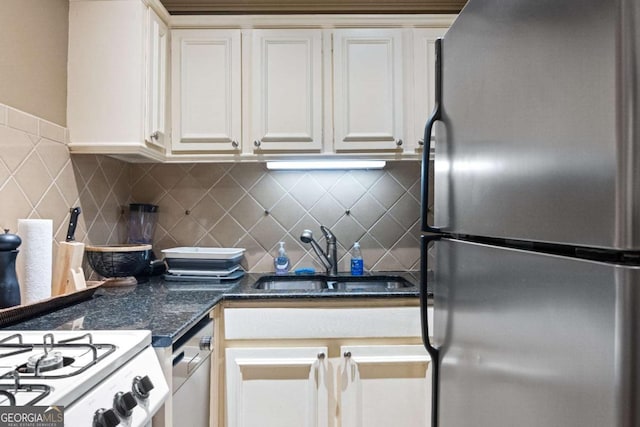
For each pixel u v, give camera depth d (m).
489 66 0.64
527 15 0.52
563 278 0.47
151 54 1.70
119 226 2.02
